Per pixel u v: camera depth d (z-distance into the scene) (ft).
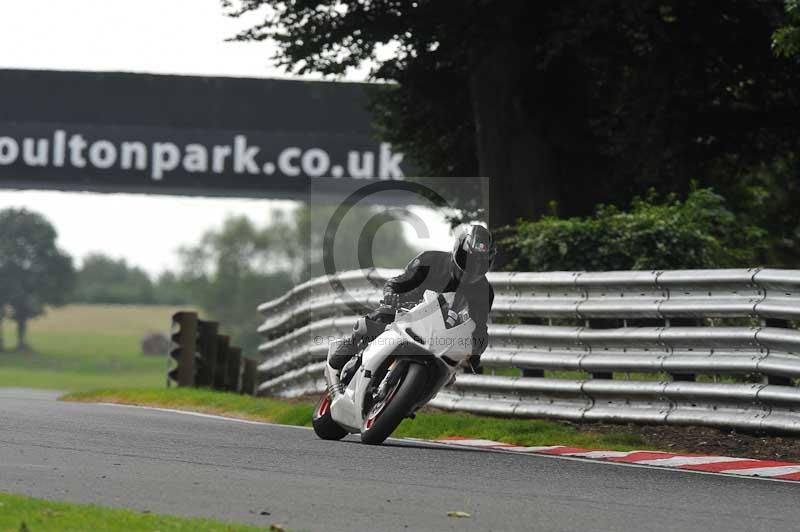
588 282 142.31
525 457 112.37
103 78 464.24
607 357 138.41
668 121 253.44
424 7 252.62
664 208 206.39
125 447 106.01
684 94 250.98
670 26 243.19
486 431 132.87
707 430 129.39
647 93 248.93
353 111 460.96
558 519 76.89
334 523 72.90
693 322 137.69
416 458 107.34
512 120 261.44
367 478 92.32
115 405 171.01
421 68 282.97
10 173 463.42
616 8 235.61
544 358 144.77
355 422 118.73
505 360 149.28
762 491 93.66
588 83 265.95
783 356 123.24
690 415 129.49
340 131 460.14
